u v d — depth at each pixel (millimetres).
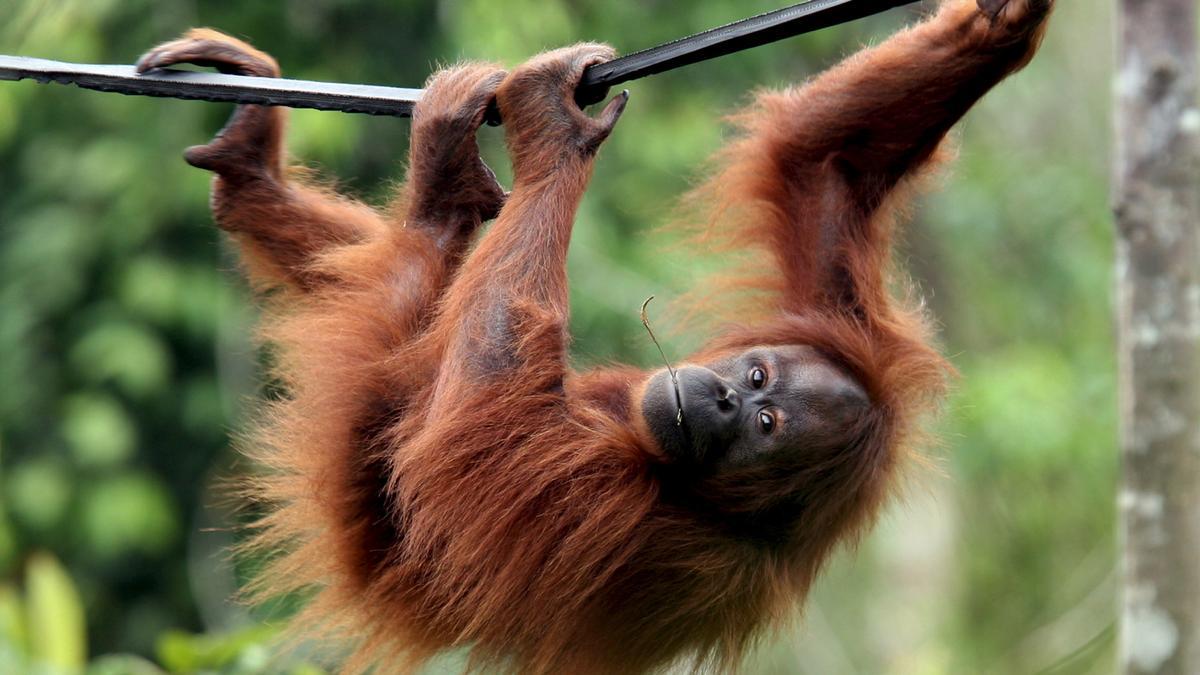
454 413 7199
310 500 7785
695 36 6746
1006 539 19359
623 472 7516
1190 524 9266
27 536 19328
